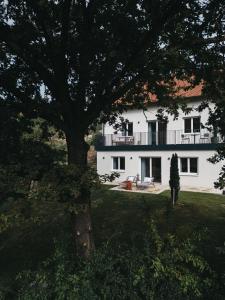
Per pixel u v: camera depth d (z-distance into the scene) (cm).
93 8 738
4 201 645
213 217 1444
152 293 566
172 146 2691
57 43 799
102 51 763
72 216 755
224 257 809
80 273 591
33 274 637
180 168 2669
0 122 708
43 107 761
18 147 691
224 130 752
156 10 698
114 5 744
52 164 680
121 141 3061
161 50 782
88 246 741
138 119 2986
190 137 2645
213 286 583
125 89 786
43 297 588
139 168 2911
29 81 862
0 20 754
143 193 2156
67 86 771
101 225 1434
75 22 804
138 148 2900
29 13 753
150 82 884
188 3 717
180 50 780
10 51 789
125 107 1004
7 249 1343
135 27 728
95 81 816
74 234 746
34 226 1487
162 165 2759
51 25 781
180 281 575
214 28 762
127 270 593
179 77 873
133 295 570
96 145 3188
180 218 1420
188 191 2277
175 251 595
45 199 628
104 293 577
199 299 572
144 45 700
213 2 721
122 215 1541
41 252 1250
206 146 2494
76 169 654
